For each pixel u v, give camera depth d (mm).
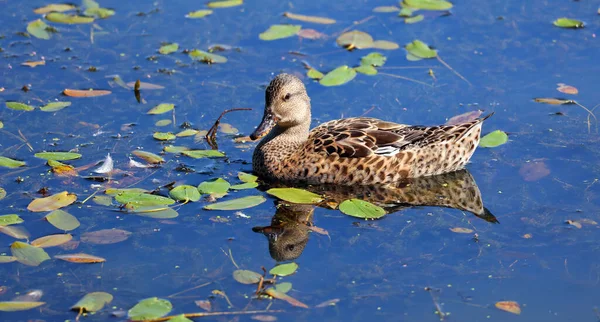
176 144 14148
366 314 9852
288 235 11531
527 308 9969
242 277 10461
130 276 10570
